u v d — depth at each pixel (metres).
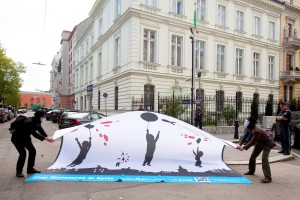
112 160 7.04
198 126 16.08
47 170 6.64
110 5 27.73
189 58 24.45
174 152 7.21
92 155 7.09
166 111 17.69
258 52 30.06
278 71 32.03
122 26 23.77
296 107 25.33
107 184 5.84
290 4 32.66
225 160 8.73
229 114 18.47
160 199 5.01
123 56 23.39
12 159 8.60
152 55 23.00
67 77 60.94
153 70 22.41
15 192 5.29
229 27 27.31
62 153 7.14
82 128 7.46
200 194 5.32
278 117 9.94
